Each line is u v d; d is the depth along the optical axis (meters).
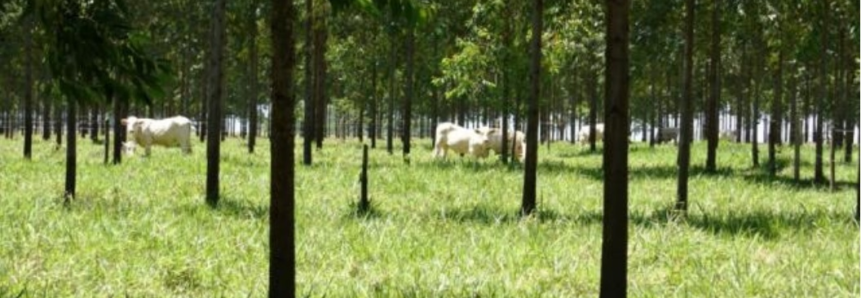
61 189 15.11
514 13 21.06
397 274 8.41
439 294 7.64
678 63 25.77
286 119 5.63
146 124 27.81
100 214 11.73
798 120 20.45
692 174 21.23
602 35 21.72
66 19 5.07
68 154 13.66
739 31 22.47
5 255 8.84
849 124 28.41
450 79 25.83
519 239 10.62
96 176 17.94
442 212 12.44
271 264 5.73
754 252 9.80
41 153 27.36
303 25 30.31
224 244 9.72
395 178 18.33
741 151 31.97
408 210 13.36
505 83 24.38
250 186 16.59
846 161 28.34
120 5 5.16
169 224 10.89
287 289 5.71
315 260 9.13
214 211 12.66
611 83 5.45
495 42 22.91
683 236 10.77
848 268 8.80
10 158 23.12
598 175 20.38
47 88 5.53
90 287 7.71
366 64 34.53
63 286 7.64
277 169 5.67
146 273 8.26
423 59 33.72
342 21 31.36
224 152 28.61
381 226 11.30
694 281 8.19
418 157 28.56
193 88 55.75
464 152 28.88
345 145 40.16
